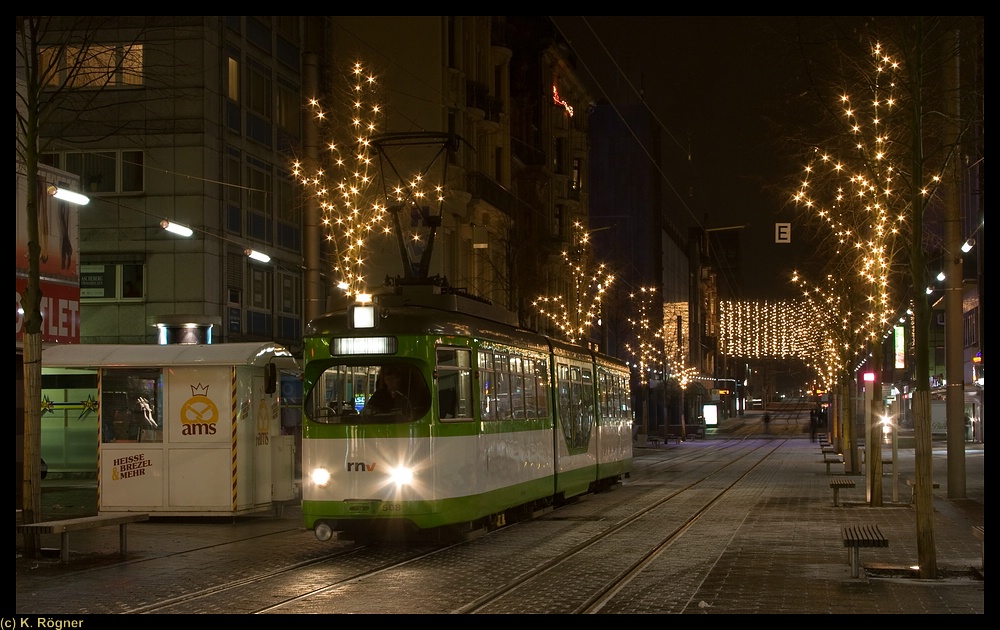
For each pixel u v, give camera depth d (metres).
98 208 34.22
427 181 44.72
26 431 16.72
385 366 17.44
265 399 22.50
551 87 65.56
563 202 66.00
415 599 12.70
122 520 16.77
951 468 26.34
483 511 18.64
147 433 21.73
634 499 27.77
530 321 54.41
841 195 25.11
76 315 25.11
